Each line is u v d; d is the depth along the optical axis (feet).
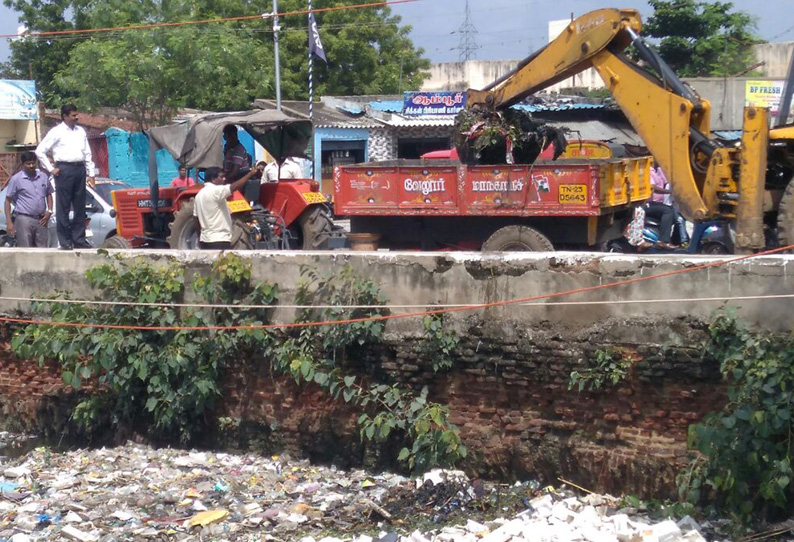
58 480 28.53
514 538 21.79
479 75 131.85
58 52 110.63
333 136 96.02
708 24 96.27
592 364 24.71
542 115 86.58
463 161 40.16
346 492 26.78
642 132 34.04
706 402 23.41
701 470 22.95
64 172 38.55
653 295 23.77
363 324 27.09
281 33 111.14
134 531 23.71
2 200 60.13
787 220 30.73
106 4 89.04
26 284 33.68
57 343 31.07
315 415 29.12
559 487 25.81
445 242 39.55
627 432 24.59
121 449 31.40
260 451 30.37
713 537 21.98
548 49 37.45
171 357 29.71
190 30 87.35
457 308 26.17
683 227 48.73
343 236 45.24
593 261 24.58
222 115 44.04
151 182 45.11
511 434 26.32
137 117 90.22
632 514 23.57
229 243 37.93
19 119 103.14
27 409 34.83
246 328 28.81
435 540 22.36
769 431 21.22
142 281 30.55
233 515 24.89
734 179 31.27
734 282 22.75
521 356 25.66
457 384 26.94
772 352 21.93
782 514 22.29
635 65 34.78
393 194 39.11
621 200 38.65
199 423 31.12
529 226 37.40
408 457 27.40
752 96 83.25
